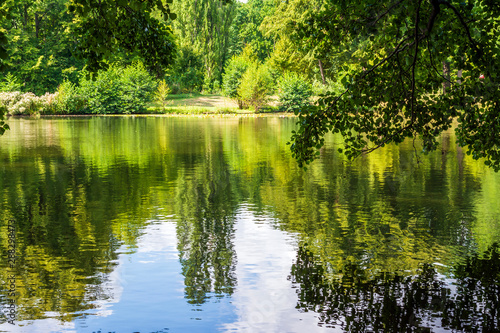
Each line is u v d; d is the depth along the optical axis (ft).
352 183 42.01
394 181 42.70
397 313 17.48
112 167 51.78
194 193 38.32
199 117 156.46
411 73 19.19
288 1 199.62
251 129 103.14
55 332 16.22
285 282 20.31
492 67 17.30
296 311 17.70
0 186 41.50
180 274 21.22
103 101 179.83
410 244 25.18
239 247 24.84
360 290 19.44
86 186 41.32
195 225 29.04
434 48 16.56
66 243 25.63
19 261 22.94
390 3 16.38
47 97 174.60
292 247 24.75
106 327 16.52
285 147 69.46
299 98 180.86
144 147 70.28
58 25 228.84
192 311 17.75
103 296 19.01
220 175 46.55
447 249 24.23
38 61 210.79
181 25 226.38
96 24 17.33
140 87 179.83
